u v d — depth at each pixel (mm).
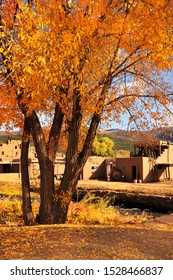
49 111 10234
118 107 9492
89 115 9398
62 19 6723
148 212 17297
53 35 6121
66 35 6199
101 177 44969
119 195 20391
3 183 31438
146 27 6914
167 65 7953
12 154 52781
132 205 19391
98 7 7113
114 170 40844
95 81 8086
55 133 9586
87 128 10125
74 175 9352
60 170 43219
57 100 8234
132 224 10852
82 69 7109
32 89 6582
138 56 8133
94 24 7023
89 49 7262
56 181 33688
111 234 6738
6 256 4691
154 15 6855
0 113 8266
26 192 9656
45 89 6684
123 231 7219
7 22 7480
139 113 9617
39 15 5980
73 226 8297
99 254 4961
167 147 41406
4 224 10789
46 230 7105
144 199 18609
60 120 9633
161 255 5086
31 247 5285
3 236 6277
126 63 8898
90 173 43938
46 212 9336
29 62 5707
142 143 10500
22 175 9695
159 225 10344
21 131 10367
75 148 9328
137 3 7250
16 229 7363
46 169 9344
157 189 25688
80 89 7230
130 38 7359
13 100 8094
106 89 8188
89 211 12273
